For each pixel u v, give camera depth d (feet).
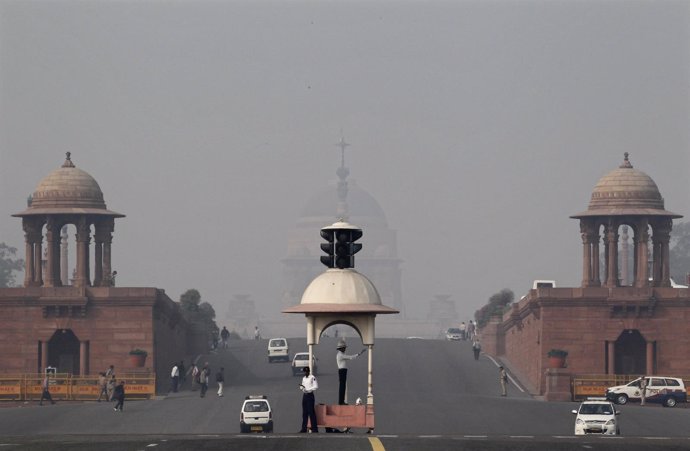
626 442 504.43
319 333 550.77
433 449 474.08
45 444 497.46
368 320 550.77
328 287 546.26
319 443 486.38
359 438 506.89
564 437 532.32
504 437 529.04
